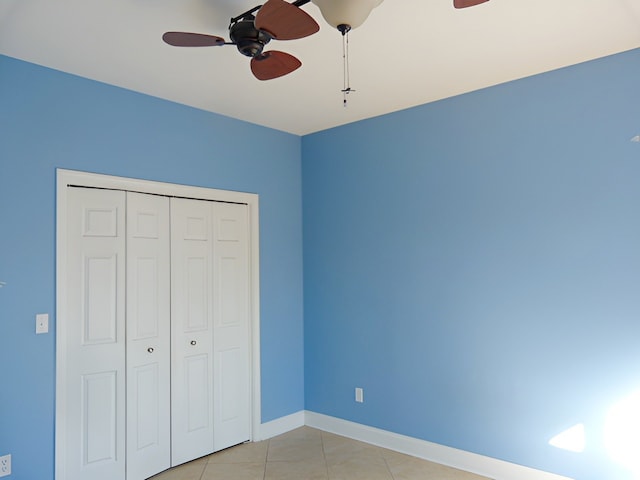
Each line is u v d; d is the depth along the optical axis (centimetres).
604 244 275
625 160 270
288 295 423
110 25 232
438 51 266
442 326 342
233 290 382
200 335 357
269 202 411
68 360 283
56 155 282
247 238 395
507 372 310
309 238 432
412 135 363
